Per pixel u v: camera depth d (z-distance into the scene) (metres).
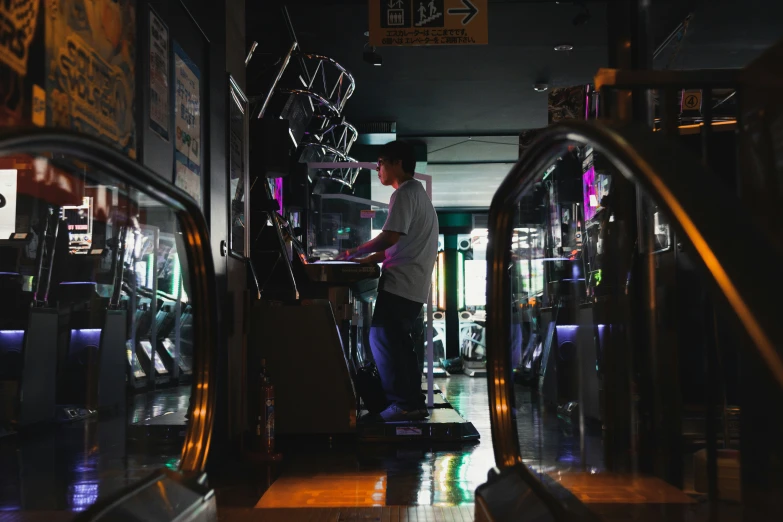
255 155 5.21
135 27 2.76
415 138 11.39
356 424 4.73
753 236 0.73
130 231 5.38
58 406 4.89
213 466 3.62
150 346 5.36
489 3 6.59
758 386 1.67
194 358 2.19
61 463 3.38
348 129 8.44
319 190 7.56
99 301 5.28
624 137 0.95
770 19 6.96
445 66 8.23
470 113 10.10
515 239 7.71
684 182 0.81
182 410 3.42
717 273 0.71
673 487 2.77
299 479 3.54
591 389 5.36
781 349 0.64
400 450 4.45
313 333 4.75
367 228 7.15
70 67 2.23
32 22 2.01
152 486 1.63
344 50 7.67
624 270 3.42
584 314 5.44
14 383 4.27
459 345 17.31
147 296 5.54
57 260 5.26
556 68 8.36
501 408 2.24
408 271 4.81
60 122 2.16
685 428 3.69
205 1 3.74
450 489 3.31
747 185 1.78
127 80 2.69
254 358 4.75
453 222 17.98
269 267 5.33
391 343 4.84
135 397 4.79
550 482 1.84
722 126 3.70
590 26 7.14
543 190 6.59
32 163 3.69
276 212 5.52
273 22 6.82
